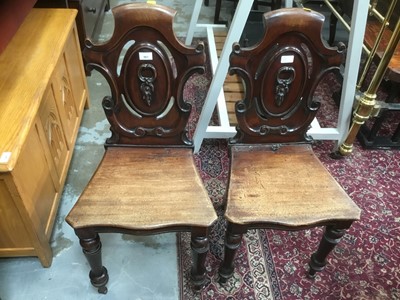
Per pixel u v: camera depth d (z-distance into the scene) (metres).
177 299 1.34
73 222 1.08
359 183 1.81
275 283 1.41
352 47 1.59
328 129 1.89
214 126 1.94
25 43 1.47
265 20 1.05
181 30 2.94
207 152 1.93
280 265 1.46
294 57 1.13
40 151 1.30
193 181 1.22
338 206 1.18
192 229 1.12
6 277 1.37
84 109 2.12
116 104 1.21
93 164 1.81
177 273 1.42
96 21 2.54
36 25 1.59
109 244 1.50
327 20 2.96
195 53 1.11
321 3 2.72
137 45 1.09
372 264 1.49
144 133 1.28
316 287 1.40
